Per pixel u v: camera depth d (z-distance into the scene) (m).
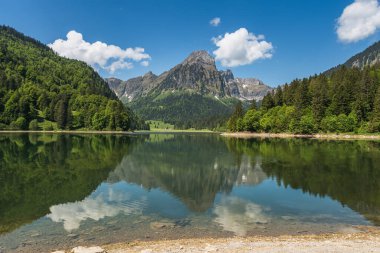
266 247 19.02
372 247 19.08
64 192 36.94
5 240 21.66
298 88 198.62
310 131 167.12
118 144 110.69
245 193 37.19
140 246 19.78
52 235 22.69
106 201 33.06
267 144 113.44
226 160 67.56
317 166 57.12
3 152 76.38
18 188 38.75
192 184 42.47
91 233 23.14
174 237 22.25
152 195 36.00
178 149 95.12
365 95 163.38
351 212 29.11
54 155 72.12
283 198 34.56
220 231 23.70
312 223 25.77
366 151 82.31
